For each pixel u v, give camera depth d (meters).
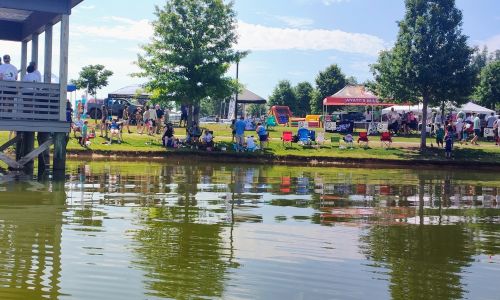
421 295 7.84
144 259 9.11
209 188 18.86
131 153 33.19
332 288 8.00
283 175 25.25
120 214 13.00
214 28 40.00
